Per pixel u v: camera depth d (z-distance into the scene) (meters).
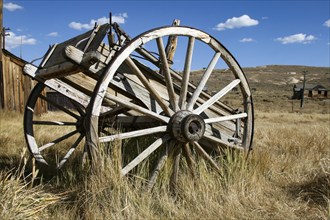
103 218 3.98
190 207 4.38
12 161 6.69
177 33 4.98
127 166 4.66
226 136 5.96
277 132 12.02
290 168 6.14
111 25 4.76
